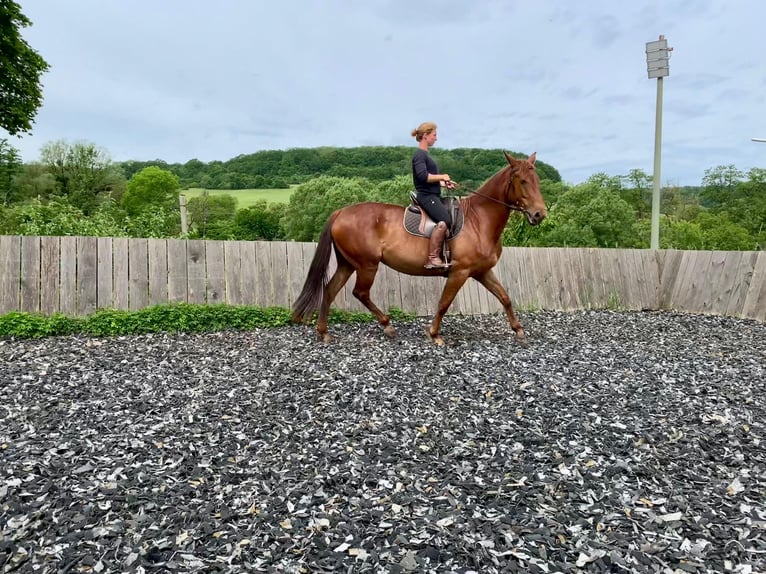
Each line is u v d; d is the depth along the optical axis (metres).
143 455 3.16
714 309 9.70
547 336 7.01
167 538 2.28
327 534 2.34
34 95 18.06
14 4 16.42
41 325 6.72
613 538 2.32
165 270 7.86
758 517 2.50
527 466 3.03
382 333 7.15
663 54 11.37
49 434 3.46
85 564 2.11
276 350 6.03
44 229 10.30
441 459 3.15
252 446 3.33
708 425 3.71
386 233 6.39
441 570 2.10
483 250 6.31
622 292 10.67
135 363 5.39
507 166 6.31
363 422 3.74
